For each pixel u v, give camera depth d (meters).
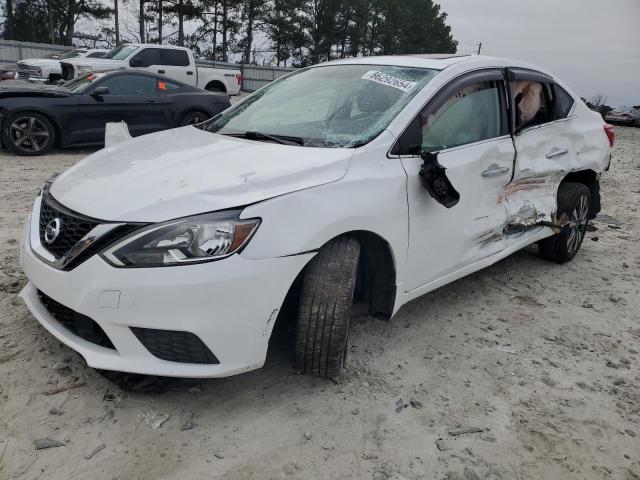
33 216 2.97
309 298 2.71
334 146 3.06
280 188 2.61
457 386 3.08
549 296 4.42
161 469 2.33
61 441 2.43
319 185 2.70
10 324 3.30
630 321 4.09
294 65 54.78
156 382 2.78
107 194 2.64
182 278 2.37
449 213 3.39
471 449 2.59
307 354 2.77
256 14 50.53
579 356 3.53
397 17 60.22
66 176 3.08
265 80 40.19
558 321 3.99
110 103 9.70
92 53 19.75
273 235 2.51
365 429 2.66
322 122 3.40
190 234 2.40
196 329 2.41
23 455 2.33
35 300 2.89
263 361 2.61
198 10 47.00
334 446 2.54
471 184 3.53
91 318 2.46
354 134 3.17
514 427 2.78
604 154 5.04
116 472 2.29
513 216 4.01
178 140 3.45
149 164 2.96
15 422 2.51
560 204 4.75
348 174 2.85
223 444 2.49
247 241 2.45
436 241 3.34
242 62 51.75
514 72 4.09
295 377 3.01
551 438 2.72
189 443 2.48
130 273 2.38
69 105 9.33
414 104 3.29
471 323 3.84
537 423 2.82
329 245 2.79
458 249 3.55
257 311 2.50
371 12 58.97
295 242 2.55
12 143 9.05
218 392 2.84
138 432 2.52
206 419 2.64
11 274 3.98
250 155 2.97
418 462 2.48
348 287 2.74
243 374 3.00
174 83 10.57
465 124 3.60
